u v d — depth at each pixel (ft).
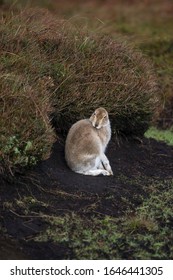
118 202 48.78
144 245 43.14
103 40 63.82
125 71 60.80
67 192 48.80
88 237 43.32
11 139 47.26
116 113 59.26
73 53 60.29
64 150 54.75
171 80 81.76
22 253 41.55
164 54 88.43
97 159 52.31
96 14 105.40
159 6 116.98
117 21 102.99
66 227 44.32
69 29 63.87
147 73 63.41
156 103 63.05
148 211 47.96
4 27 59.47
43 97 52.39
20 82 51.37
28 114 49.11
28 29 60.44
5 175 47.75
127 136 62.59
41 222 44.73
